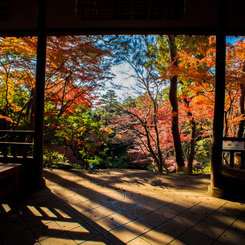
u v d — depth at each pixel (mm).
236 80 5172
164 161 10719
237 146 3535
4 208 2914
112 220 2588
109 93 8266
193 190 4141
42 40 3680
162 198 3480
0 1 1808
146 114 8711
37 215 2695
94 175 5234
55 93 6820
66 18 3621
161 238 2188
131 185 4426
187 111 8148
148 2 1842
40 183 3820
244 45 5676
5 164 3492
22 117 9000
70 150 10305
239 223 2588
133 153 12891
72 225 2432
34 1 3320
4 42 5207
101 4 1913
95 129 8984
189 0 3242
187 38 6492
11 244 2021
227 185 3561
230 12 3496
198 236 2254
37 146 3768
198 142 12258
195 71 5672
